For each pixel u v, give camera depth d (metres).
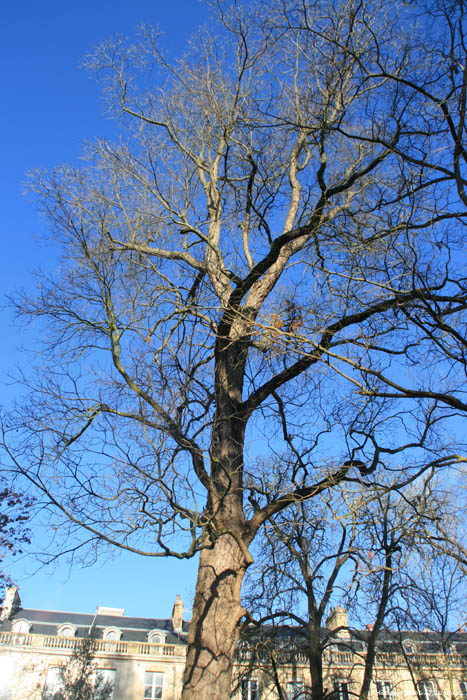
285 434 11.84
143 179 11.09
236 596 7.96
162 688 30.56
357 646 24.91
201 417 9.38
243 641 13.36
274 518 11.89
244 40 10.31
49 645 31.00
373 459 10.22
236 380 9.87
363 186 10.19
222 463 8.90
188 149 11.60
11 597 33.44
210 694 7.36
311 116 9.68
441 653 19.14
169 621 36.66
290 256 11.16
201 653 7.66
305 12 8.80
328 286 8.95
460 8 6.72
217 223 11.41
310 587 13.65
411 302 8.02
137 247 10.51
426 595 13.06
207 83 11.05
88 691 29.23
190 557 6.96
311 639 13.20
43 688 29.31
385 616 13.64
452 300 7.83
